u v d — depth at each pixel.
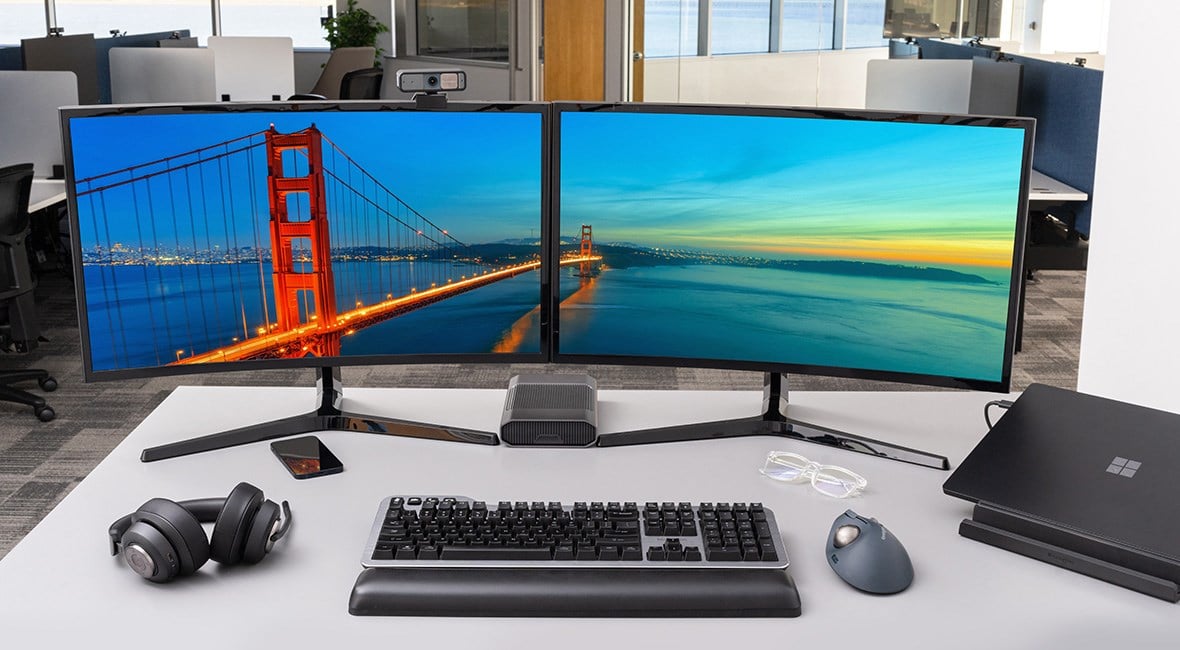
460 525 1.43
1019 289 1.70
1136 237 2.43
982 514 1.49
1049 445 1.57
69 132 1.64
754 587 1.32
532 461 1.75
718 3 6.76
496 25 7.79
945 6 6.39
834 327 1.77
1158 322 2.35
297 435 1.85
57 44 6.04
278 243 1.76
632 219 1.77
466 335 1.83
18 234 3.93
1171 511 1.41
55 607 1.31
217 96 6.45
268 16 9.71
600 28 7.00
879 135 1.68
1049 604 1.33
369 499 1.60
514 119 1.74
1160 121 2.33
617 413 1.95
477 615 1.30
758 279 1.77
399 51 8.86
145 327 1.73
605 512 1.46
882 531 1.39
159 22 9.45
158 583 1.37
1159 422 1.59
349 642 1.24
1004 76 4.99
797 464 1.73
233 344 1.78
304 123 1.72
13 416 3.96
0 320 4.07
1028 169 1.66
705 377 4.44
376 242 1.77
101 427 3.86
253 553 1.39
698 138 1.73
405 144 1.74
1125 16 2.44
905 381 1.77
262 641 1.24
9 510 3.15
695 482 1.67
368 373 4.41
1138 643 1.25
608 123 1.74
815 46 6.79
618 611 1.30
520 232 1.79
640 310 1.81
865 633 1.27
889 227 1.72
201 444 1.77
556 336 1.83
